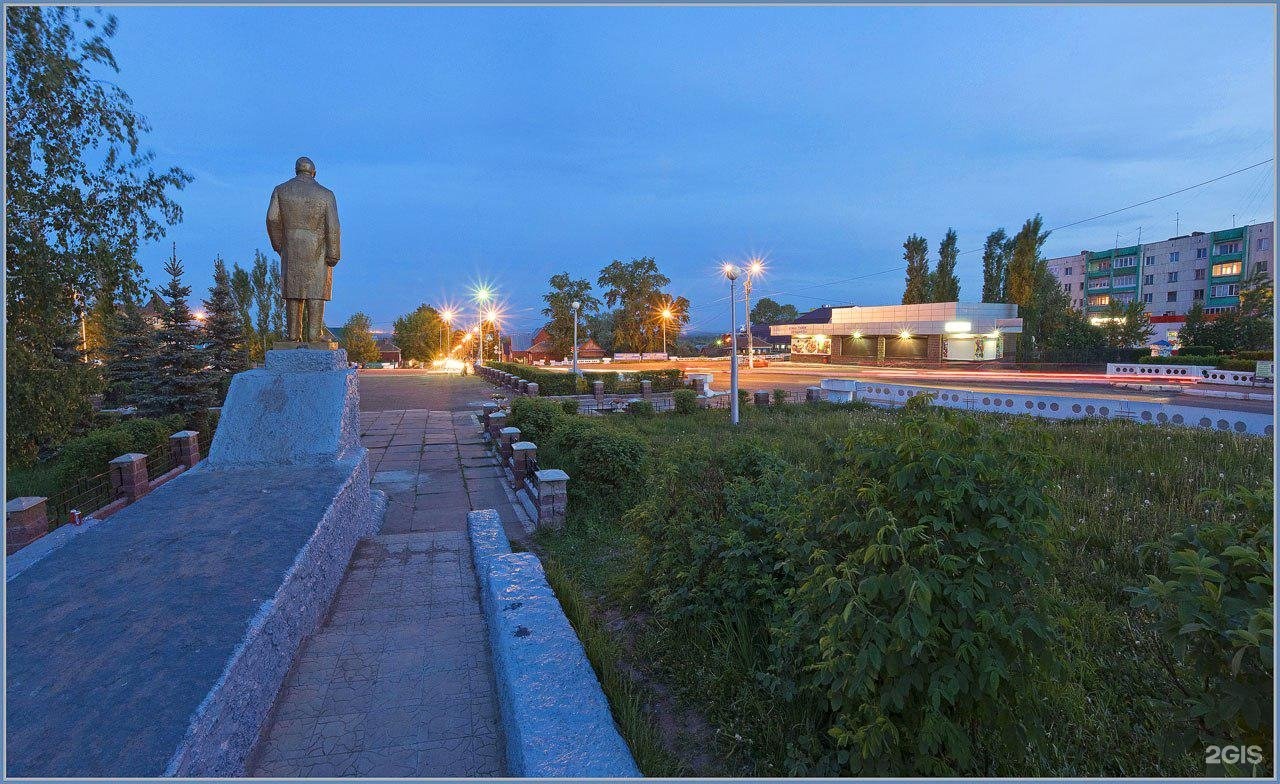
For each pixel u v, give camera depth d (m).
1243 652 1.68
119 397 18.45
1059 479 7.27
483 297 40.00
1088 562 4.79
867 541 2.52
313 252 6.40
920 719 2.33
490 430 11.88
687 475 4.60
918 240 45.94
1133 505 6.12
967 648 2.12
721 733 2.87
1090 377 30.31
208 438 13.52
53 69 7.39
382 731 2.88
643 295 64.44
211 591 3.03
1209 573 1.83
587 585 5.00
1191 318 34.00
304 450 5.44
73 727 2.01
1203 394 21.77
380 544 5.84
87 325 15.28
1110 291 55.72
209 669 2.39
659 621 3.96
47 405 8.17
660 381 23.23
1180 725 2.04
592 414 17.81
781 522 3.63
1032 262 39.09
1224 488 6.81
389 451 10.80
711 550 3.83
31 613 2.77
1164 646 3.17
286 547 3.64
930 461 2.33
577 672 2.85
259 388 5.77
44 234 7.85
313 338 6.48
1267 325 30.55
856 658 2.20
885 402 20.19
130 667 2.36
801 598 2.78
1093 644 3.51
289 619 3.32
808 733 2.70
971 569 2.23
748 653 3.33
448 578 4.96
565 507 6.48
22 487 9.23
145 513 4.16
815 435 12.91
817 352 50.12
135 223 8.76
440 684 3.30
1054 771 2.53
